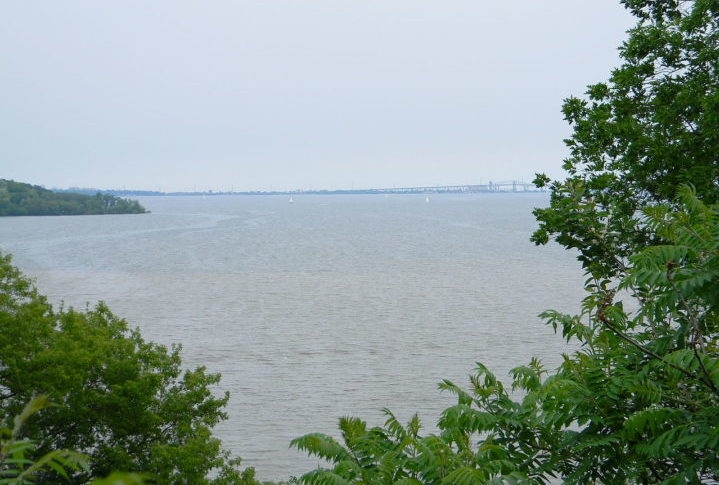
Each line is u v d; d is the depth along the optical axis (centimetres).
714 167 1191
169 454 2206
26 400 2181
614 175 1324
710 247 514
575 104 1477
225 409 4781
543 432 608
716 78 1357
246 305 9762
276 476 3538
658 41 1377
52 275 13162
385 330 7788
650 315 576
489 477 515
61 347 2391
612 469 564
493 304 9531
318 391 5238
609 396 554
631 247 1067
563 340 6962
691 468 511
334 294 10781
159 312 9106
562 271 13588
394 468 522
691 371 516
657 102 1380
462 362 6141
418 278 12625
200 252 18000
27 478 250
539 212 1290
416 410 4647
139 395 2364
